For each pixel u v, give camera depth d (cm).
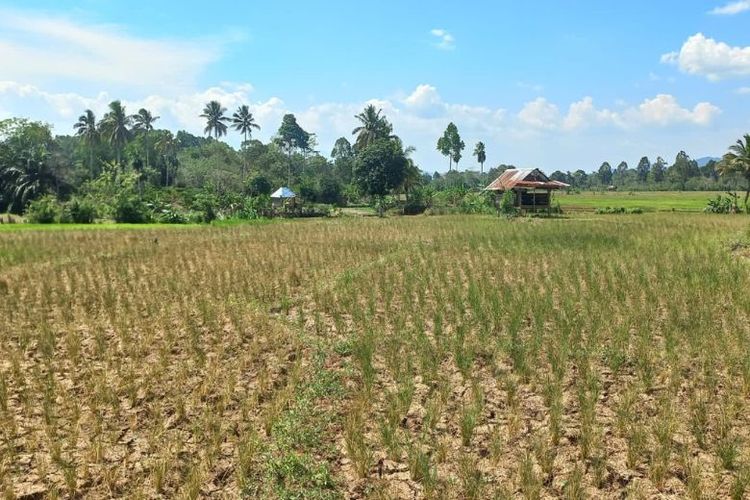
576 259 1862
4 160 6594
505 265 1828
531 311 1253
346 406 813
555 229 2947
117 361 959
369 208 7294
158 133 9606
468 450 682
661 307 1267
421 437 711
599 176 16875
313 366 962
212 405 812
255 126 10112
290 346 1063
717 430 709
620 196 9344
